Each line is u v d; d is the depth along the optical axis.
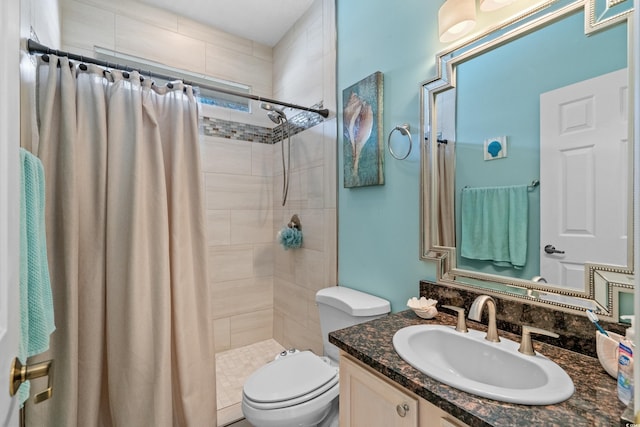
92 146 1.29
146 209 1.37
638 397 0.36
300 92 2.17
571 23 0.87
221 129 2.31
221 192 2.31
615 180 0.79
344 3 1.75
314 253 2.02
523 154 0.98
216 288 2.30
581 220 0.85
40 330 0.76
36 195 0.77
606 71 0.80
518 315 0.97
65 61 1.24
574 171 0.86
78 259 1.25
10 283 0.50
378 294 1.53
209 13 2.14
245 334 2.43
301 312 2.17
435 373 0.73
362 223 1.62
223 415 1.64
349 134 1.66
